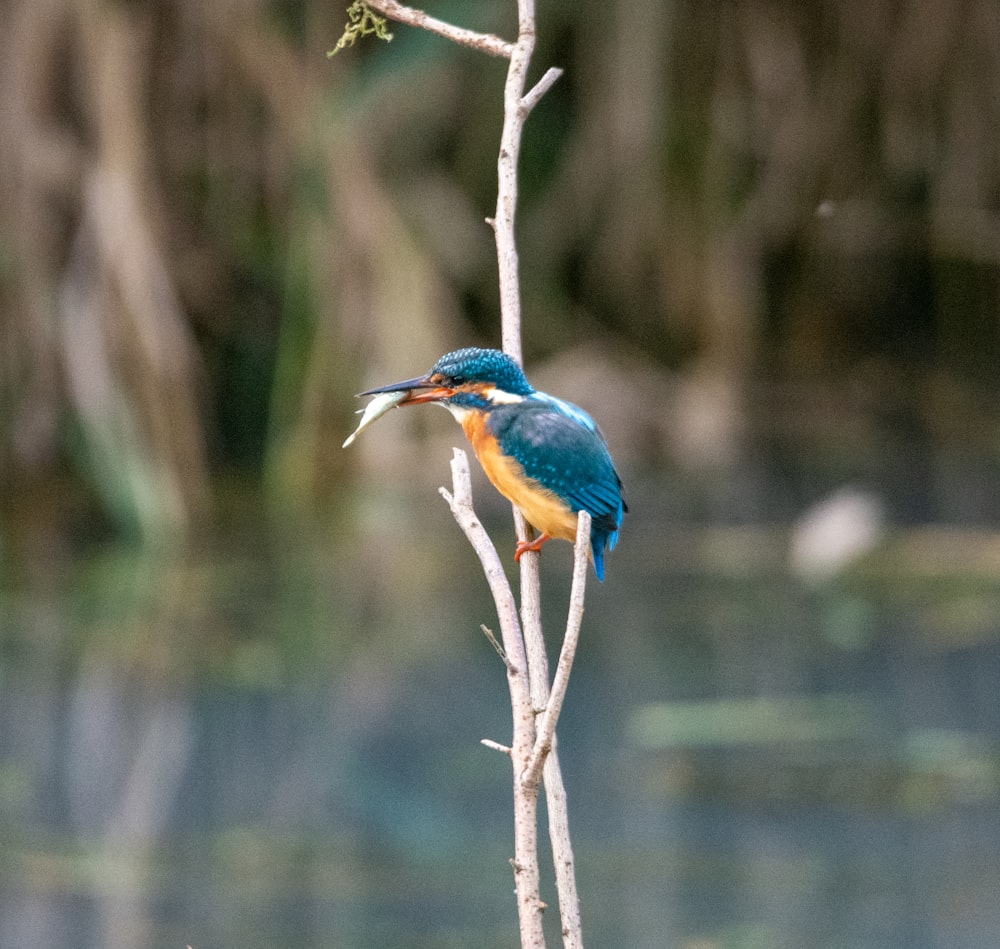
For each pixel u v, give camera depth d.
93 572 11.84
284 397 15.18
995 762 7.72
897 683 8.98
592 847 6.99
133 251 13.85
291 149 15.27
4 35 13.90
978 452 15.23
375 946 5.86
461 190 17.38
